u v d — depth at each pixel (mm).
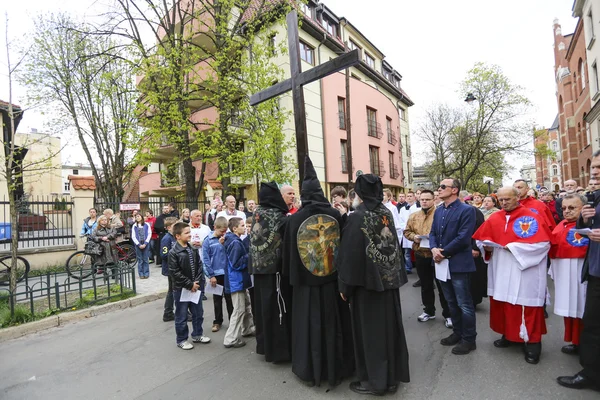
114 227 9797
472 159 27688
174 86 12766
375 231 3086
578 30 21359
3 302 5895
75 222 11078
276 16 13805
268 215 3783
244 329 4766
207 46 17797
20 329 5074
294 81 4578
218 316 5020
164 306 6020
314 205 3457
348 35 22984
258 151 11992
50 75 13672
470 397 2967
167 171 18734
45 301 6375
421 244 4980
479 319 4965
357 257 3029
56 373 3812
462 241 3830
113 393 3332
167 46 13508
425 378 3336
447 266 3973
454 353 3836
